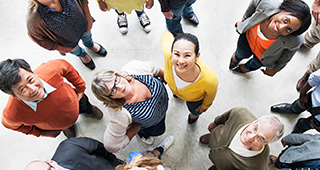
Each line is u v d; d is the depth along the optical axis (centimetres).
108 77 132
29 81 133
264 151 145
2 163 245
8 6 306
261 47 190
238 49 231
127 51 294
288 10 148
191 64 133
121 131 152
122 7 202
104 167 159
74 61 286
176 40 133
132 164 127
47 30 154
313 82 173
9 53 287
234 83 278
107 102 141
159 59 290
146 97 155
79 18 166
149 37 299
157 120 180
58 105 159
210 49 292
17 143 251
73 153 145
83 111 231
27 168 128
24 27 298
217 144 171
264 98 270
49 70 152
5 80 121
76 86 187
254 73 279
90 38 249
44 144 253
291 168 166
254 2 175
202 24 303
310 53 280
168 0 204
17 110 144
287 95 269
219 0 312
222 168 165
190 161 250
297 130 241
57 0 144
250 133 136
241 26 193
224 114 183
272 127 128
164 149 249
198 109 196
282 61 192
